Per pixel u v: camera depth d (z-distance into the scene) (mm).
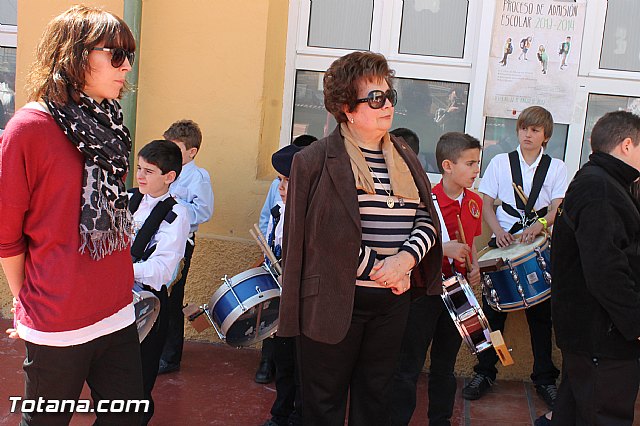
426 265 3064
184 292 5082
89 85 2543
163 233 3488
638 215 3059
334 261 2789
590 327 3090
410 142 4133
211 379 4652
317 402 2975
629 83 4871
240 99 5004
